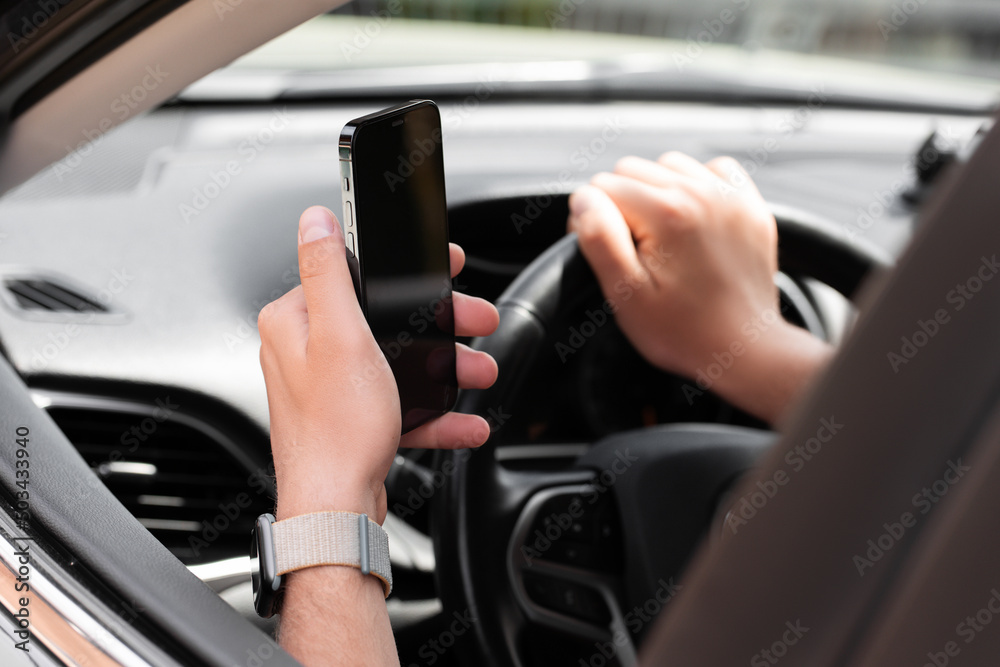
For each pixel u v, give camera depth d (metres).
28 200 1.45
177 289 1.26
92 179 1.54
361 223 0.68
